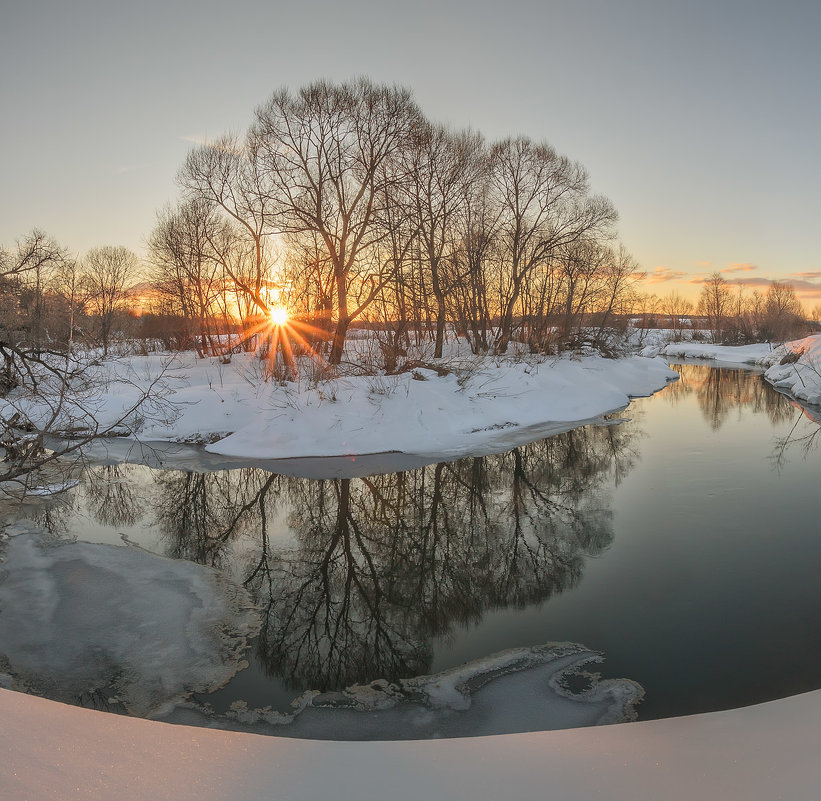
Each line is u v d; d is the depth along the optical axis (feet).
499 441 55.57
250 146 75.66
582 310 104.68
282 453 50.62
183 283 99.35
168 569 28.22
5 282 31.89
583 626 22.17
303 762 11.51
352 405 57.00
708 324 265.13
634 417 67.87
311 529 34.68
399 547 31.63
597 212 93.15
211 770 10.95
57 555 29.50
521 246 97.25
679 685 18.19
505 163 94.32
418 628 22.75
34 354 27.76
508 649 20.85
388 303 86.43
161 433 55.16
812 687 17.85
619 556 28.55
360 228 76.28
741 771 10.83
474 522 35.24
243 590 26.13
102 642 21.39
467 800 10.11
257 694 18.40
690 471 43.91
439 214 87.20
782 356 116.78
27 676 19.13
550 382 74.13
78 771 10.37
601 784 10.59
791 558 27.50
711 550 28.76
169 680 19.13
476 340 98.22
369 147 75.72
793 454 48.44
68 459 47.39
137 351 107.45
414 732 16.42
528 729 16.44
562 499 38.83
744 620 22.07
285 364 71.15
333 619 23.54
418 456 50.75
